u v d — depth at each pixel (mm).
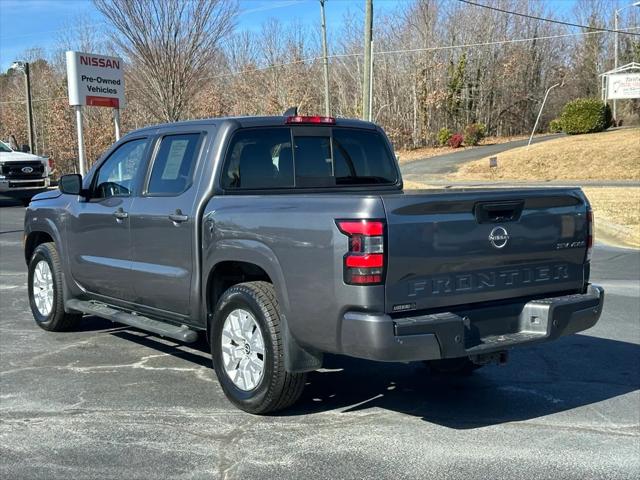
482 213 4387
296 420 4762
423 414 4902
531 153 37688
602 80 54031
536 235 4652
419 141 55656
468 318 4363
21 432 4523
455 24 57406
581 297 4816
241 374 4879
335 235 4117
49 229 7039
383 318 4008
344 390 5430
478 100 60062
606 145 36312
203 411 4914
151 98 26750
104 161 6445
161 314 5750
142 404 5051
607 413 4949
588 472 3951
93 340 6887
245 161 5324
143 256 5707
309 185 5660
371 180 6082
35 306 7406
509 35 61844
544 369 6031
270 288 4727
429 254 4176
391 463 4055
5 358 6238
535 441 4414
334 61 54125
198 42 26031
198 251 5156
